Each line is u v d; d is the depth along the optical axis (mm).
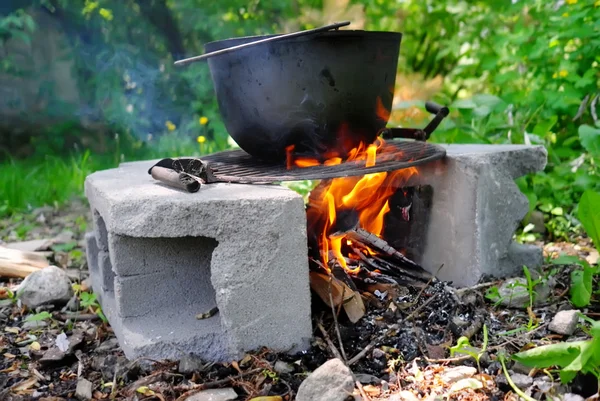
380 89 1044
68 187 2088
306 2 2855
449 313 1045
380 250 1178
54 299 1196
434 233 1193
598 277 1154
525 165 1198
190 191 953
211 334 974
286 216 936
